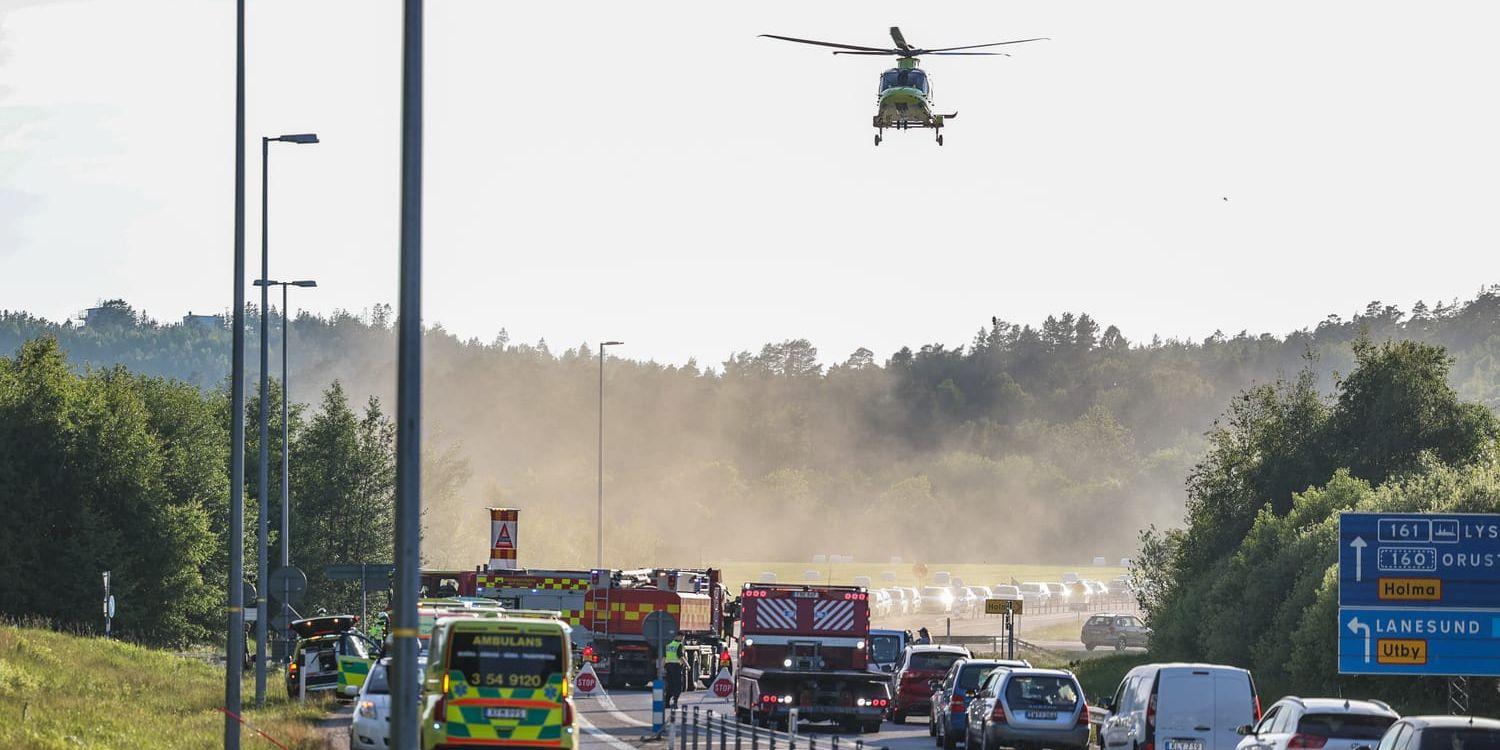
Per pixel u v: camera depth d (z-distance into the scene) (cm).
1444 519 13975
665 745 14325
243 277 11619
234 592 11238
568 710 10381
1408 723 8962
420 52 6788
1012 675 13875
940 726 15488
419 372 6669
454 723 10275
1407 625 13950
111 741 12206
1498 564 13925
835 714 16275
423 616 15738
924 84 19700
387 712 12262
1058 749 13762
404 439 6619
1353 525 14062
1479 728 8738
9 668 16125
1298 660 18900
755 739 12181
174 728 13550
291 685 18550
